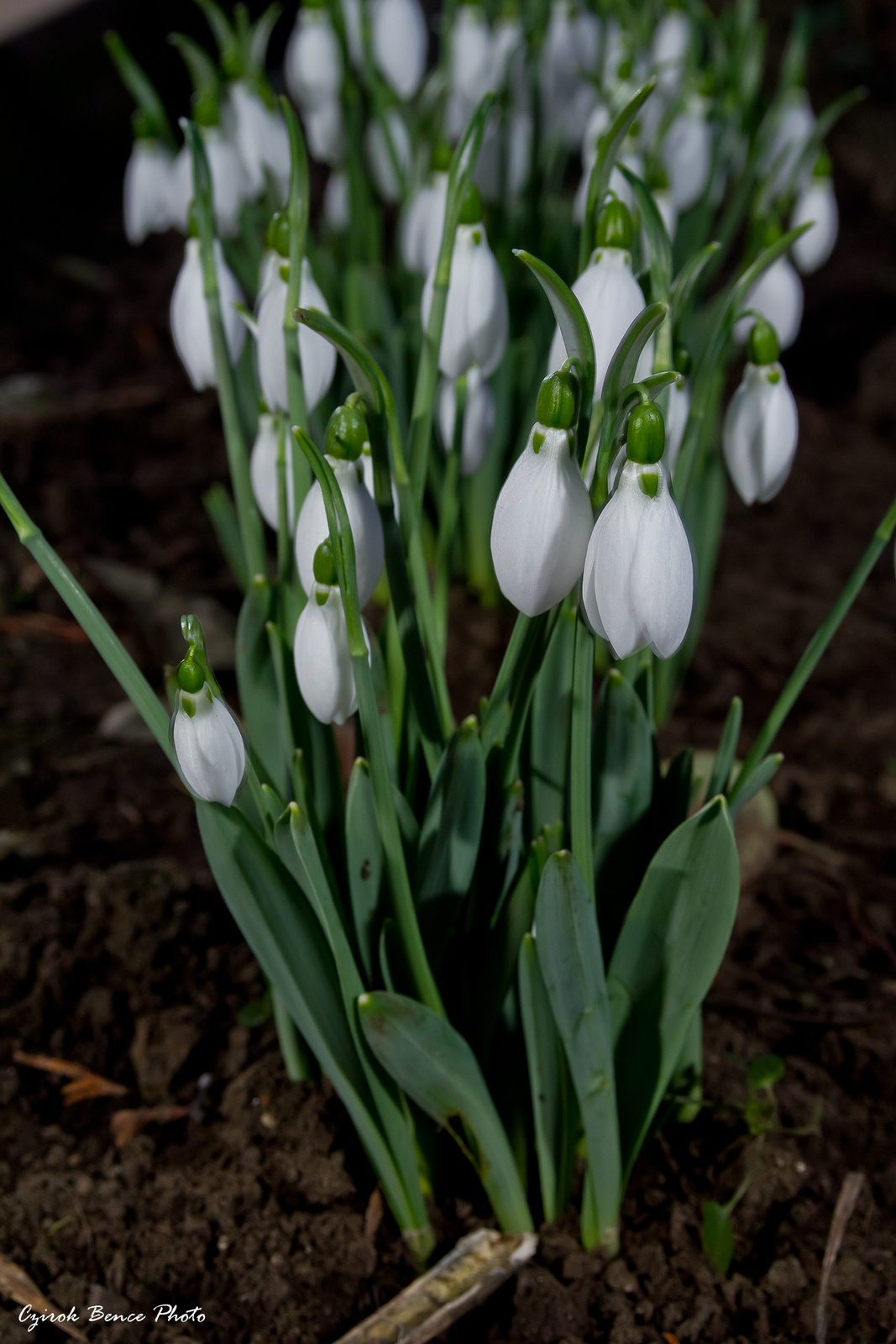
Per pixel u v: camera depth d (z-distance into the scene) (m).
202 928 0.44
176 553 0.70
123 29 1.20
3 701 0.59
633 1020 0.35
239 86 0.49
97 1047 0.42
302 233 0.33
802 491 0.78
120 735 0.57
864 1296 0.37
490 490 0.56
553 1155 0.37
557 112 0.57
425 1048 0.34
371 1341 0.36
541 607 0.31
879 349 0.85
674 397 0.35
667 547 0.30
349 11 0.55
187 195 0.45
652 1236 0.38
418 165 0.52
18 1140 0.41
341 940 0.33
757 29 0.54
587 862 0.33
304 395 0.34
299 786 0.35
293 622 0.36
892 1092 0.41
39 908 0.45
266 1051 0.42
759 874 0.49
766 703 0.60
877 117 1.17
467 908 0.36
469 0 0.54
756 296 0.40
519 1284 0.37
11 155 1.11
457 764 0.33
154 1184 0.39
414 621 0.34
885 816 0.54
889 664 0.63
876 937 0.47
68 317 0.99
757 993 0.44
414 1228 0.37
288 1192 0.39
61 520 0.71
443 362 0.36
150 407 0.83
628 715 0.34
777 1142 0.40
